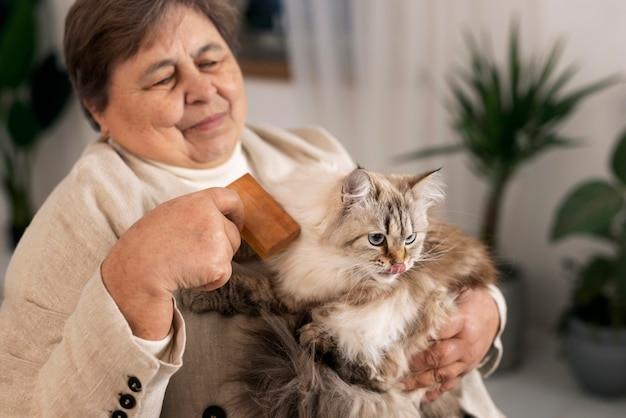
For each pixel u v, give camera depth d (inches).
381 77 118.9
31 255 45.8
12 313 44.3
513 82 102.3
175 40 49.3
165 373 37.3
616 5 105.1
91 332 36.3
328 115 123.3
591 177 113.3
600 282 103.1
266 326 45.2
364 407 44.6
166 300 37.0
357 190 45.8
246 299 46.5
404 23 116.9
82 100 54.0
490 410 58.5
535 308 125.1
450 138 120.3
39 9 147.2
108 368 36.0
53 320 43.4
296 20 119.9
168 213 38.2
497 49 116.1
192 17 50.6
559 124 113.5
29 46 137.9
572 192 101.0
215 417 44.8
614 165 100.1
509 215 123.0
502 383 112.0
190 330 45.9
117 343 35.8
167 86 50.3
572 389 109.7
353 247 46.4
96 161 49.8
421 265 49.9
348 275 46.9
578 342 105.7
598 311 106.9
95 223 45.6
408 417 46.3
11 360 42.8
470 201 121.9
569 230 98.3
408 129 120.7
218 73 52.2
